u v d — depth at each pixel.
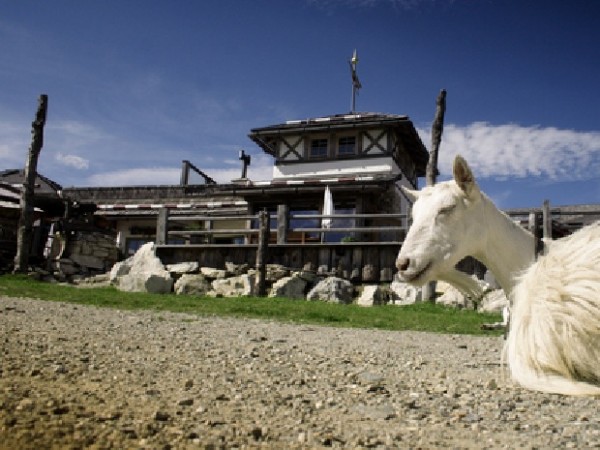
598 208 17.67
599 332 2.83
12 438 1.66
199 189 27.36
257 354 3.98
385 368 3.75
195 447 1.74
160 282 14.10
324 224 20.03
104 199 28.75
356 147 24.03
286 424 2.12
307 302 12.10
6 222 19.78
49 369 2.89
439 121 13.98
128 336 4.67
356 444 1.90
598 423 2.28
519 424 2.24
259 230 13.80
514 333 3.23
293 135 24.89
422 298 12.79
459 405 2.58
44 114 16.39
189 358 3.64
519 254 3.57
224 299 12.20
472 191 3.50
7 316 5.82
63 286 13.59
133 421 1.97
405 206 25.98
